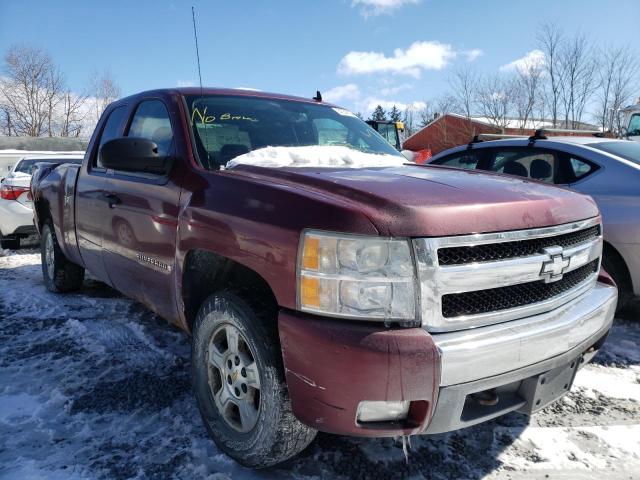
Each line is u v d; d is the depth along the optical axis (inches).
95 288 220.4
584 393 128.4
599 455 102.3
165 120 129.6
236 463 97.3
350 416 76.2
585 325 93.0
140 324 172.2
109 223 140.6
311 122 144.0
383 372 73.2
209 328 99.6
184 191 108.7
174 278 110.0
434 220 76.8
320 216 79.2
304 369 78.5
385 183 89.9
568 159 186.5
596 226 107.3
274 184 91.9
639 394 128.0
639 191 162.1
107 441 104.7
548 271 87.9
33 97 1505.9
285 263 81.3
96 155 161.3
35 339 159.6
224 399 98.1
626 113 412.8
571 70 984.3
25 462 96.8
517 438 108.0
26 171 355.9
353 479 93.8
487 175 113.0
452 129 1357.0
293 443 87.6
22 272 258.5
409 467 97.5
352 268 76.0
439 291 76.4
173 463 97.3
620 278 165.3
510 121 1184.2
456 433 109.3
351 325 76.1
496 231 81.3
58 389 126.4
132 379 132.1
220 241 93.6
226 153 119.0
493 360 78.4
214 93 136.8
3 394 124.2
